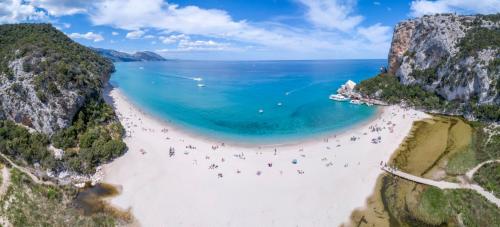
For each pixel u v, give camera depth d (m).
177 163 63.97
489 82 88.88
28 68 73.31
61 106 67.94
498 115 82.69
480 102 90.50
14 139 60.91
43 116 66.25
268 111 110.56
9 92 68.50
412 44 128.50
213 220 46.47
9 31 118.12
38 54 81.19
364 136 80.56
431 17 125.12
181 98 135.25
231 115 104.56
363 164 63.62
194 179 57.66
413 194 52.28
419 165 62.34
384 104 113.06
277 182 56.81
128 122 89.31
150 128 86.38
